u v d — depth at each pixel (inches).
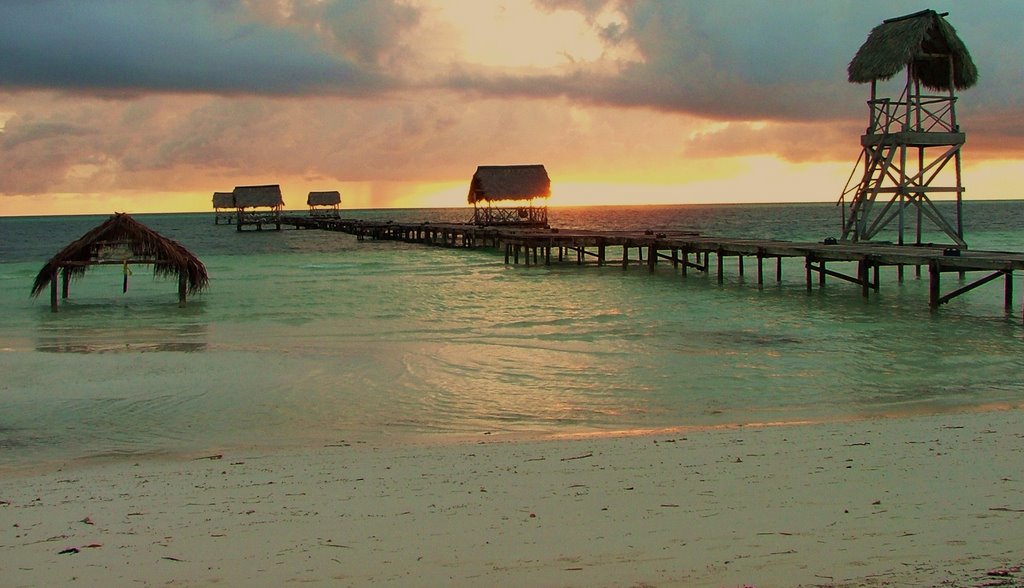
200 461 352.8
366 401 489.4
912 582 181.5
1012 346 652.1
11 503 283.0
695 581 188.7
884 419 400.2
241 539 234.7
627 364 593.3
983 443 331.3
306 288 1197.1
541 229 2181.3
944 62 1176.2
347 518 252.8
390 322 836.6
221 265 1722.4
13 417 457.1
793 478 283.3
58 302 1042.1
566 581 192.7
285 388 525.0
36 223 7731.3
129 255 973.2
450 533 233.6
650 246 1380.4
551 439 383.2
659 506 253.8
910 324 779.4
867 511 240.1
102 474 329.1
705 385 522.9
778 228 3467.0
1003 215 4928.6
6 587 201.3
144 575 207.3
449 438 399.5
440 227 2434.8
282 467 331.3
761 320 817.5
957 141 1124.5
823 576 187.8
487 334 745.0
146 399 497.4
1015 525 221.3
